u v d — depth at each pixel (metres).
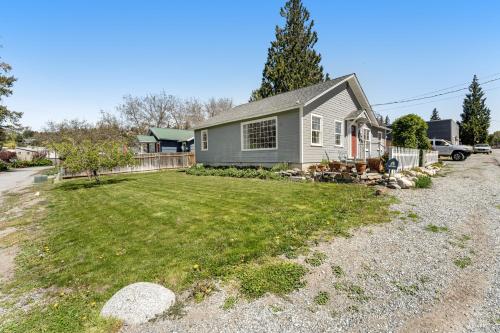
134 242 4.16
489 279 2.86
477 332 2.08
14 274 3.42
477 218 4.92
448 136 29.23
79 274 3.23
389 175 8.08
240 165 14.58
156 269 3.20
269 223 4.72
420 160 12.55
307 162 11.38
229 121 14.53
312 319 2.28
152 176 14.89
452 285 2.76
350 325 2.20
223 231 4.40
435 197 6.57
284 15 25.27
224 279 2.94
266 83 25.56
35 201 8.64
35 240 4.70
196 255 3.52
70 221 5.77
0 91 26.31
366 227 4.51
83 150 11.18
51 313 2.49
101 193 9.30
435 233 4.21
